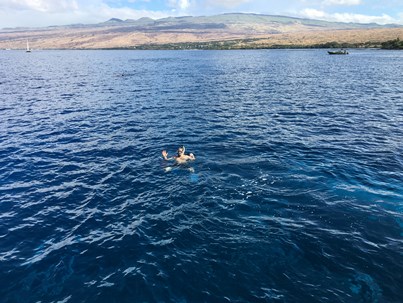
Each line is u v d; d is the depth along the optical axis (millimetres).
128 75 72562
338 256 11164
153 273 10617
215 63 107188
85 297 9711
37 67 100938
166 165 19531
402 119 29719
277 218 13539
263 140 23859
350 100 39188
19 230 13289
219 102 39094
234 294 9656
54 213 14562
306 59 114625
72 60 140750
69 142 24391
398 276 10219
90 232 13055
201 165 19312
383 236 12211
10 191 16688
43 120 31031
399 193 15422
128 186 16969
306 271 10500
